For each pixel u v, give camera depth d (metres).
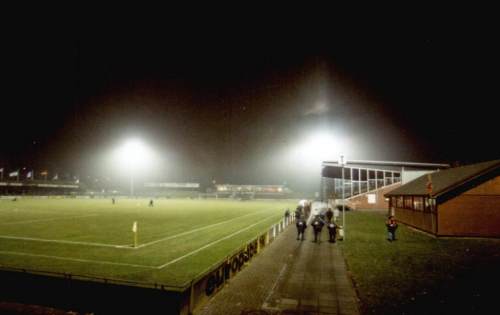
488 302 10.33
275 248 19.61
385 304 10.20
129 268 14.75
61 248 19.34
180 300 8.87
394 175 51.19
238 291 11.48
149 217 39.53
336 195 65.69
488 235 23.78
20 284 10.34
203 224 32.41
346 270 14.40
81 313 9.61
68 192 120.50
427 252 18.17
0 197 83.69
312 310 9.88
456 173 28.38
